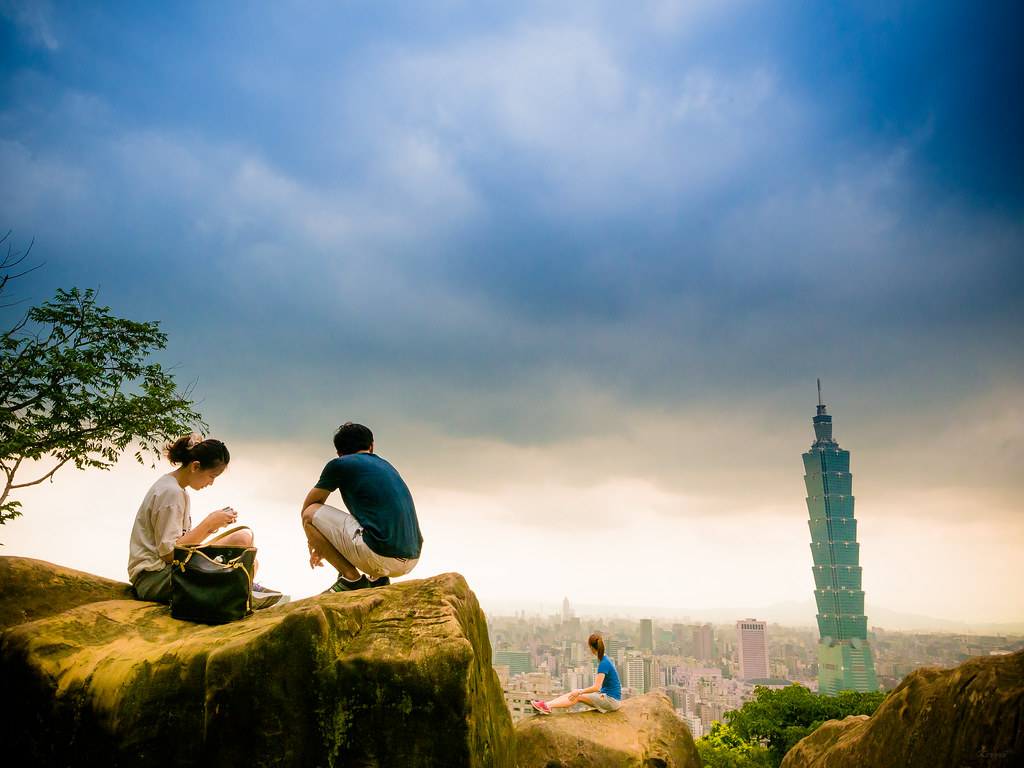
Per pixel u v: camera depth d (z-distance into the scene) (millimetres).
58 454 12922
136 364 13969
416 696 3859
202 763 4035
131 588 5734
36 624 4742
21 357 12766
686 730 9039
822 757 6590
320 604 4215
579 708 9453
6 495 12266
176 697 4180
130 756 4145
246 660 3994
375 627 4242
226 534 5406
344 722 3887
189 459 5594
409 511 5473
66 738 4320
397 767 3811
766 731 25156
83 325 13703
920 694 5211
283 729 3914
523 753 8273
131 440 13289
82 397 13031
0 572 5195
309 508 5391
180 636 4621
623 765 7883
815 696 25859
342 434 5883
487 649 5129
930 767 4742
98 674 4371
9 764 4410
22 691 4465
